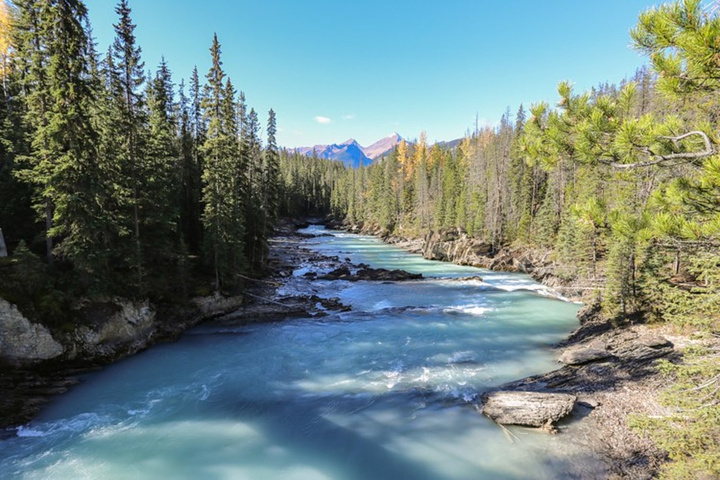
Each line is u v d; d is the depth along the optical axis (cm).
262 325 2664
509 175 6053
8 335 1692
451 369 1905
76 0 1906
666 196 567
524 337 2361
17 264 1844
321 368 1948
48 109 2042
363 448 1284
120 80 2347
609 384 1581
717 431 823
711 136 521
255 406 1575
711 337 1067
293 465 1203
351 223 10900
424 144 10588
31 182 2191
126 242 2380
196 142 4112
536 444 1258
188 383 1791
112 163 2330
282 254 5678
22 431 1381
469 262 5244
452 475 1139
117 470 1176
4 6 2742
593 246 3275
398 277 4228
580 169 709
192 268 3036
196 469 1184
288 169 11644
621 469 1097
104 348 2012
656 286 2106
